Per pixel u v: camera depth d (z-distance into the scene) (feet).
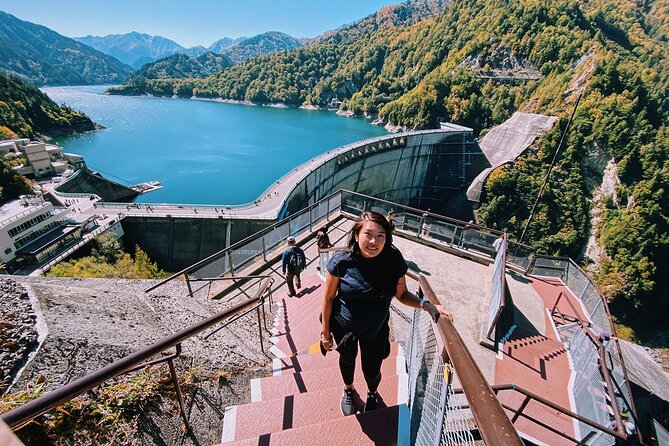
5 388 9.16
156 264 149.59
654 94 332.60
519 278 36.19
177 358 13.37
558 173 269.44
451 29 633.20
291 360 15.89
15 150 290.15
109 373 6.67
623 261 211.41
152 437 10.03
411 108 473.67
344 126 549.54
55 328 11.52
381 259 8.37
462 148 294.25
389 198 259.39
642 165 242.37
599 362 18.83
